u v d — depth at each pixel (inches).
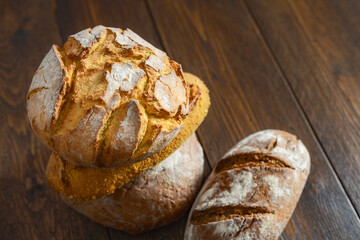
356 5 46.6
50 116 32.2
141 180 35.4
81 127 32.0
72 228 38.3
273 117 42.1
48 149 40.6
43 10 45.6
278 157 35.7
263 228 33.9
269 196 34.5
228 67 44.0
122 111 32.3
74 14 45.5
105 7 45.9
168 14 45.9
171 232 38.2
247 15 46.4
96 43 33.6
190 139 37.6
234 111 42.3
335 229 38.3
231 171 35.5
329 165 40.4
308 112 42.4
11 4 45.7
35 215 38.6
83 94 32.4
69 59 33.2
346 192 39.6
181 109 33.3
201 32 45.4
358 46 45.2
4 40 44.4
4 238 37.9
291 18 46.3
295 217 38.6
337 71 44.1
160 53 34.5
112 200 35.6
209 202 35.0
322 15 46.4
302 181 35.8
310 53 44.8
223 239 33.9
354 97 43.1
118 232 38.2
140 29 45.3
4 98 42.3
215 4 46.7
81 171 34.0
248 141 37.4
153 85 32.9
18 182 39.6
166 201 36.2
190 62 44.2
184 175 36.6
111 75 32.4
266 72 43.9
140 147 32.9
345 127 41.9
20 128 41.3
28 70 43.4
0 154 40.4
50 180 35.5
